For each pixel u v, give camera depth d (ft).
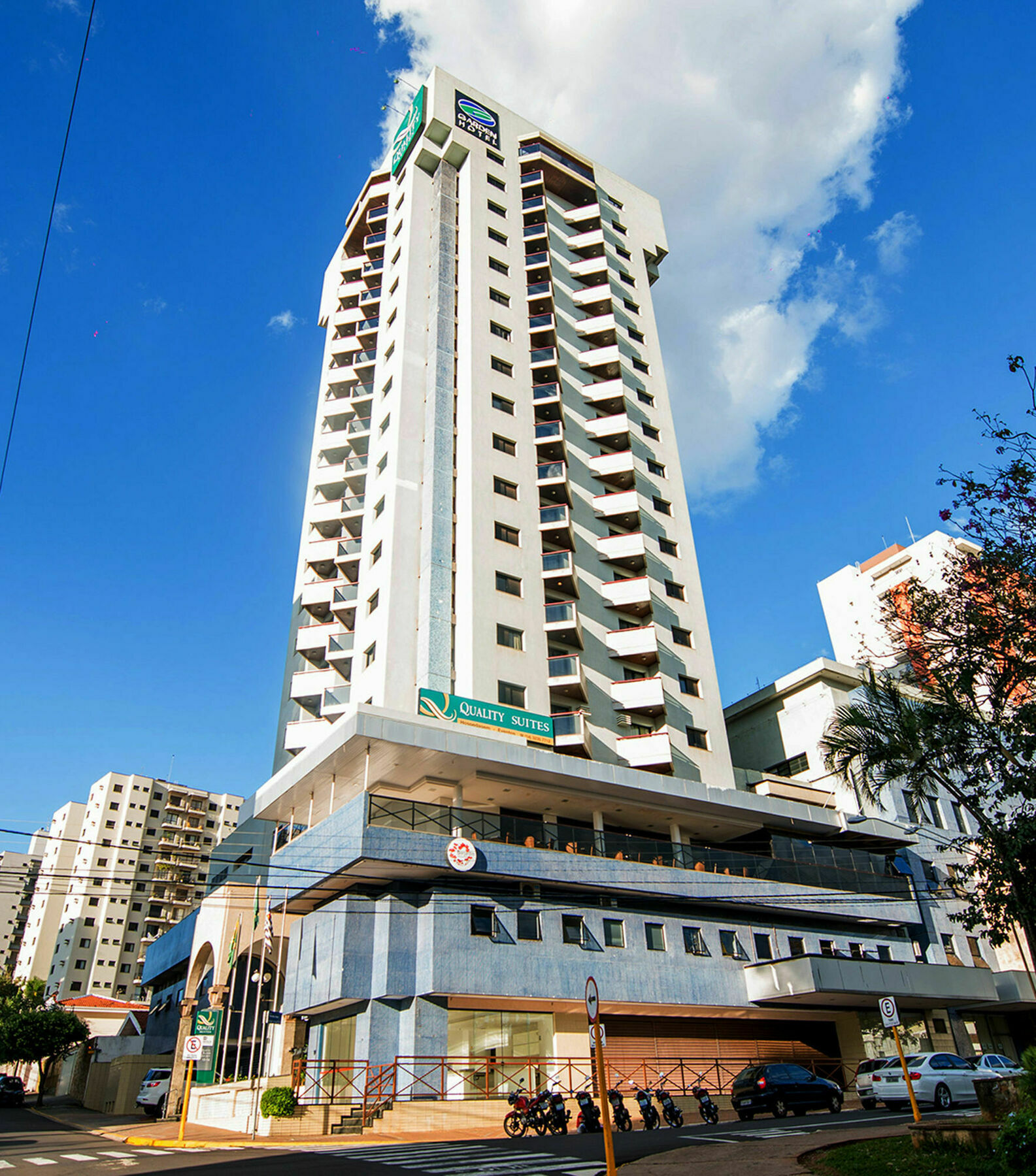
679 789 116.57
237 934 111.65
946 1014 128.36
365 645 131.64
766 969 107.76
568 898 100.58
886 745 65.57
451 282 159.63
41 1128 95.20
